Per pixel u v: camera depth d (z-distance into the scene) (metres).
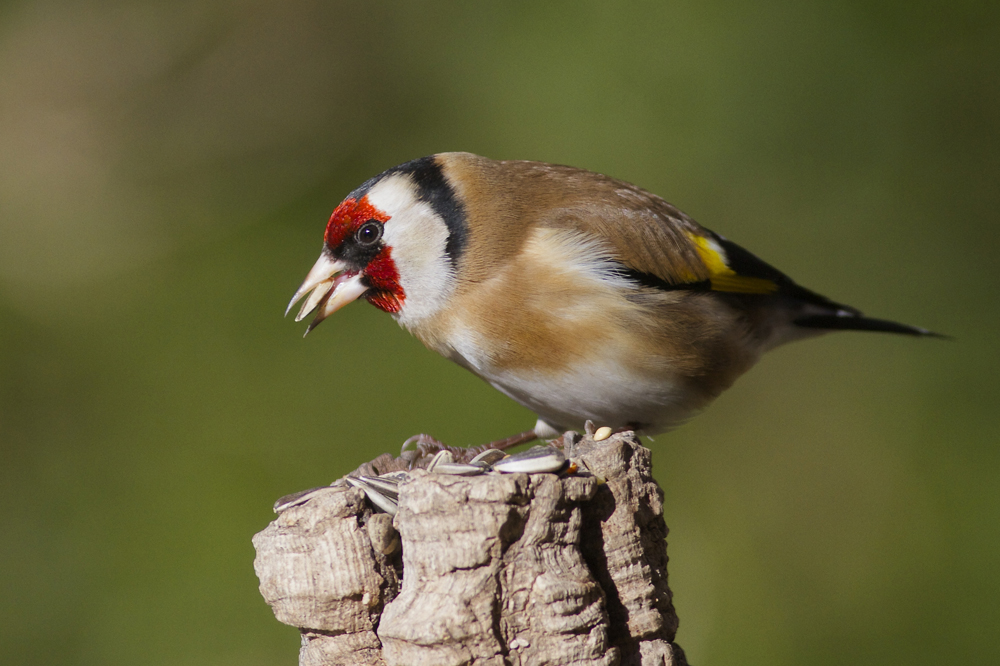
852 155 12.47
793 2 12.39
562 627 3.78
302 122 13.19
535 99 12.48
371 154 13.13
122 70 13.13
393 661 3.86
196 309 11.83
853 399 12.02
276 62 13.27
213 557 10.09
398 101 13.19
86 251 12.30
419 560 3.87
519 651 3.80
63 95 13.06
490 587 3.78
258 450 10.77
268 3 13.35
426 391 11.02
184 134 13.09
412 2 13.21
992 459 11.46
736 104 12.32
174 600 9.84
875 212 12.42
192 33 13.23
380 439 10.80
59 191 12.72
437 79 13.06
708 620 10.85
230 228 12.52
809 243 12.41
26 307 11.73
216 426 10.88
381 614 4.16
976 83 12.41
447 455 4.34
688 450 11.81
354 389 11.10
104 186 12.78
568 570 3.90
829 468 11.77
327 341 11.43
